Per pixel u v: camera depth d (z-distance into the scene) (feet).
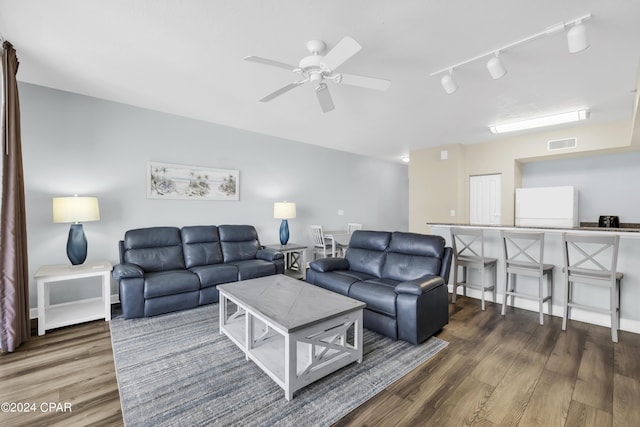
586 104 11.40
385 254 11.46
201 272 11.16
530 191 16.24
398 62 8.24
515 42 7.18
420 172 19.83
